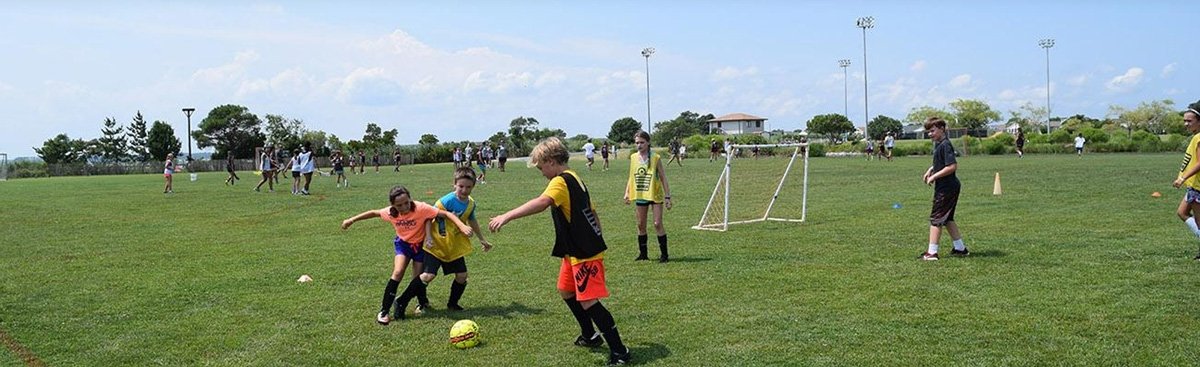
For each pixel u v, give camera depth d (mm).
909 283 8102
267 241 12875
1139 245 10055
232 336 6652
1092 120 107000
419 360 5895
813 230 12625
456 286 7383
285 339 6527
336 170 29891
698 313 7078
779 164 16922
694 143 67750
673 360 5730
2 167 47938
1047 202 16078
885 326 6461
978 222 13133
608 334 5656
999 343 5910
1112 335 6027
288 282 8977
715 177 29406
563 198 5566
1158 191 17812
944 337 6105
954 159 9227
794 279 8484
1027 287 7727
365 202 21359
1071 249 9898
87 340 6602
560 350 6074
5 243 13125
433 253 7105
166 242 12992
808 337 6207
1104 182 21219
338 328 6836
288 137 81625
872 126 108500
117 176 49219
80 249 12234
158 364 5930
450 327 6809
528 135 85625
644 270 9305
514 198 21922
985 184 21562
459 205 7270
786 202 17734
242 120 82812
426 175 39344
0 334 6820
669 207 10055
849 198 18375
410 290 7043
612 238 12328
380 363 5844
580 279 5641
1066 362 5438
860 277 8492
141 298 8234
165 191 27266
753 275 8773
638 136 9859
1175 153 49375
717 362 5656
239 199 22938
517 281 8734
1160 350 5637
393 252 11164
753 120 123312
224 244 12609
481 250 11062
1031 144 56812
